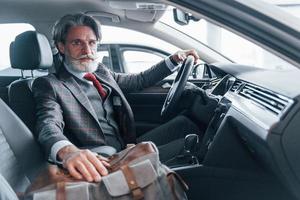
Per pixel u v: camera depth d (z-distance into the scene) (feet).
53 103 5.76
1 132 4.71
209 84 8.07
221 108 6.06
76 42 6.26
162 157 6.34
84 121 6.04
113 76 7.76
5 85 9.84
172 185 3.70
